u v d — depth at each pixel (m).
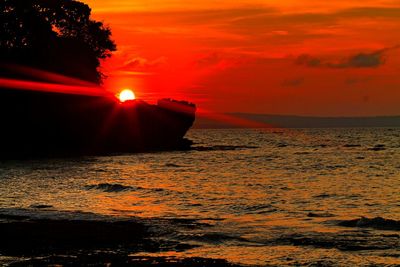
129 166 69.69
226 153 104.31
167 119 116.94
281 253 19.19
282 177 54.03
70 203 33.03
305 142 162.88
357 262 18.00
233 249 19.78
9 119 95.00
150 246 20.08
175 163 76.56
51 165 70.19
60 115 99.75
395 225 24.33
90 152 102.69
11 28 97.44
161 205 32.69
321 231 23.23
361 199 36.22
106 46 108.06
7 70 95.69
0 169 62.38
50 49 99.69
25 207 31.03
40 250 19.47
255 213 29.39
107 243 20.48
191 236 21.62
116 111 108.56
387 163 75.19
